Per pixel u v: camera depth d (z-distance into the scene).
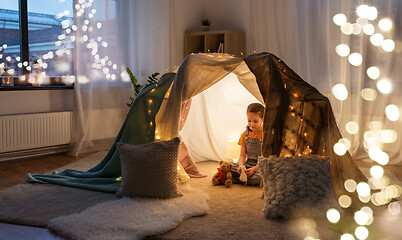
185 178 3.04
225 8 5.35
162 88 3.11
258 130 3.21
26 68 4.12
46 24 4.27
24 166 3.78
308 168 2.45
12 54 4.06
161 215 2.33
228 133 3.80
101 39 4.48
